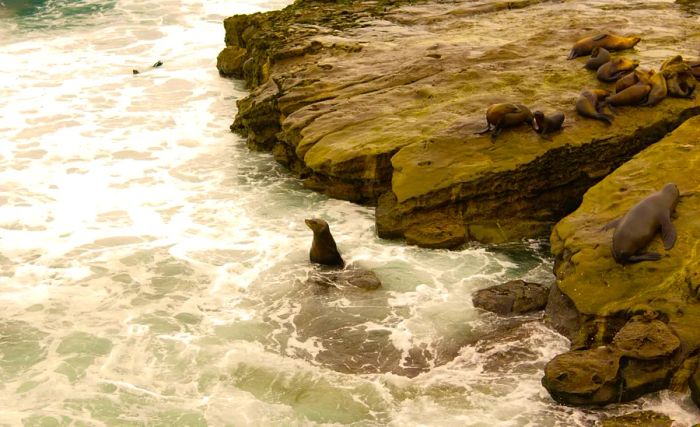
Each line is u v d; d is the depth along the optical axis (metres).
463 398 9.88
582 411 9.45
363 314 11.77
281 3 32.41
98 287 12.64
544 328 11.08
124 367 10.70
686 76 15.84
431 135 14.93
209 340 11.27
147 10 31.08
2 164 17.23
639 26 20.98
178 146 18.42
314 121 16.48
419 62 18.75
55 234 14.30
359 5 26.08
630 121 14.88
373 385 10.24
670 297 10.12
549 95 16.06
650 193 12.28
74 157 17.69
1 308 12.05
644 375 9.38
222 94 22.17
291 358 10.86
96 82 23.02
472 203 13.89
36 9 31.12
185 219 14.85
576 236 11.70
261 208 15.27
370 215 14.88
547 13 23.64
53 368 10.66
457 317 11.59
